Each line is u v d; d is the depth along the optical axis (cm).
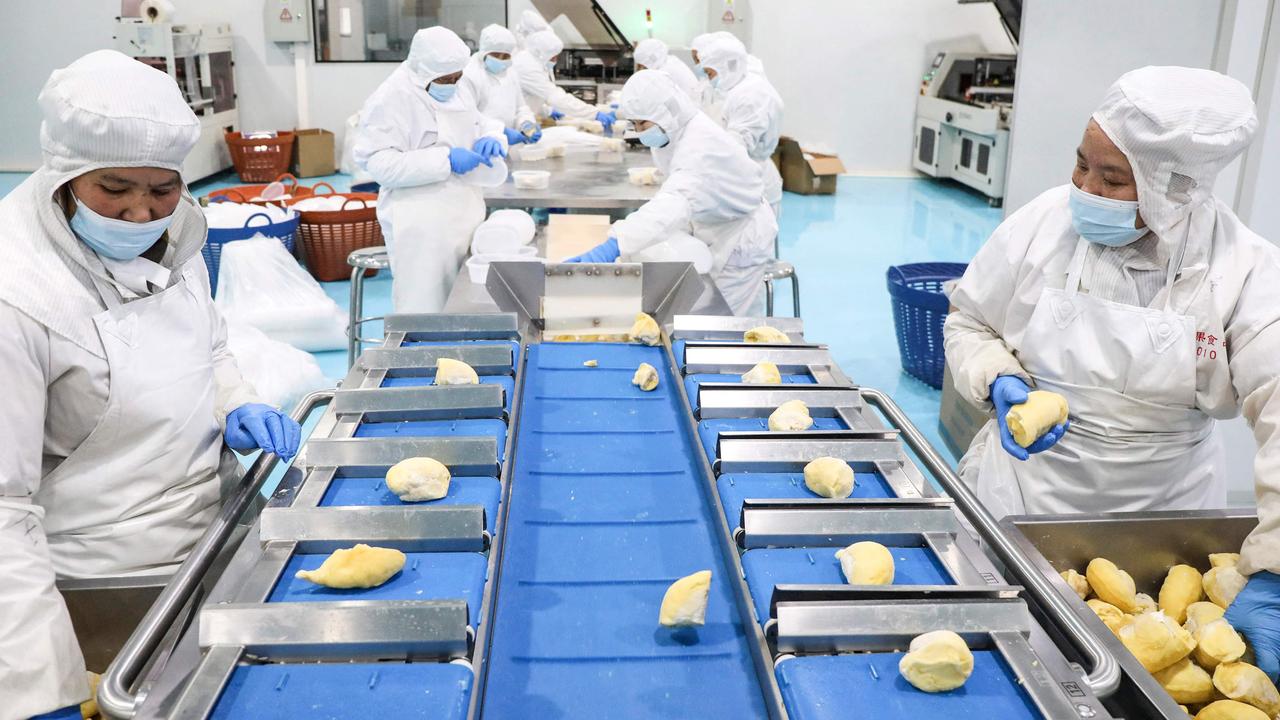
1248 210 189
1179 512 127
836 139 812
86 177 100
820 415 128
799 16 776
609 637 89
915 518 97
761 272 293
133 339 112
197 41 657
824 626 80
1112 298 133
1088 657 85
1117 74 242
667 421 137
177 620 101
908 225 621
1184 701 105
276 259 361
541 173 365
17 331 100
